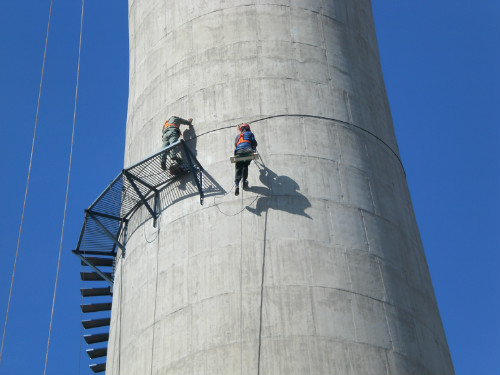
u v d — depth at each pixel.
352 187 25.38
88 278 29.53
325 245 23.72
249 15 28.55
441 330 25.44
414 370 22.61
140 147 27.91
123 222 27.39
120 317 25.25
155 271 24.64
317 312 22.39
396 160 28.09
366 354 22.06
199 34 28.69
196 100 27.19
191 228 24.69
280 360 21.52
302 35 28.38
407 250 25.59
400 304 23.75
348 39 29.50
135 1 32.62
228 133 26.06
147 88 29.09
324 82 27.47
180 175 26.06
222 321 22.41
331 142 26.09
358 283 23.34
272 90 26.77
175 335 22.89
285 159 25.28
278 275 22.97
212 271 23.45
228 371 21.55
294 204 24.38
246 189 24.75
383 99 29.62
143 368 23.03
